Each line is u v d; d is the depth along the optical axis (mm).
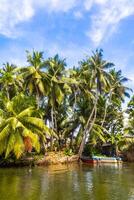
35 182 30500
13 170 41500
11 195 23656
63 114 64125
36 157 48844
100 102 66875
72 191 25734
